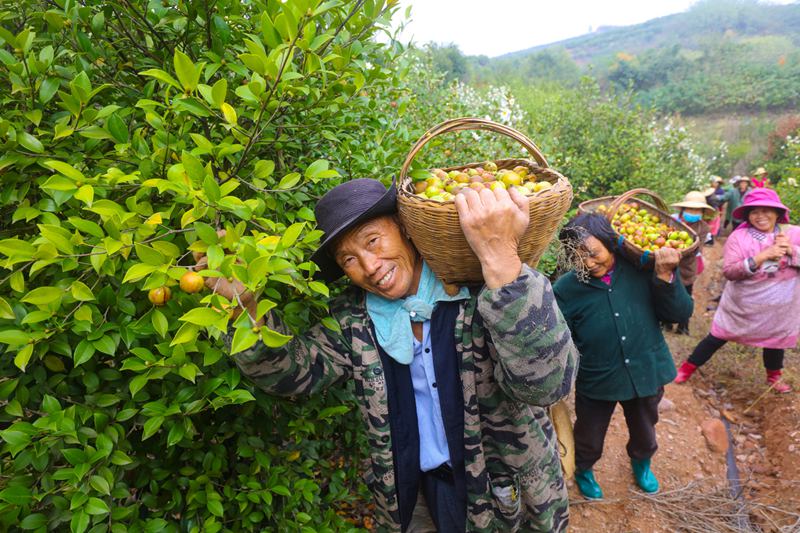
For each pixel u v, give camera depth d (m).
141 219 1.07
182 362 1.13
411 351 1.44
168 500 1.48
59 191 1.02
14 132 1.07
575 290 2.61
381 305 1.48
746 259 3.64
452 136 3.55
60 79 1.18
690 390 4.23
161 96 1.49
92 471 1.12
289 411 1.63
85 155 1.23
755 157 29.81
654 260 2.39
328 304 1.60
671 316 2.49
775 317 3.71
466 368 1.41
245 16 1.56
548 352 1.16
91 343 1.10
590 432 2.82
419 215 1.21
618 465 3.31
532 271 1.17
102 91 1.44
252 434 1.59
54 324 1.08
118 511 1.20
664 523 2.84
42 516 1.07
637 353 2.55
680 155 11.20
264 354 1.25
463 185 1.36
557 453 1.67
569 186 1.31
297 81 1.19
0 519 1.04
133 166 1.31
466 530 1.56
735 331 3.88
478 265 1.29
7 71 1.18
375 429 1.49
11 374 1.22
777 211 3.60
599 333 2.55
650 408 2.73
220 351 1.11
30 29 1.21
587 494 3.00
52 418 1.07
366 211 1.29
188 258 1.30
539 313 1.14
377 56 1.84
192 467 1.47
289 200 1.54
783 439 3.44
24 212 1.08
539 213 1.21
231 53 1.49
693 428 3.73
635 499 3.01
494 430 1.49
